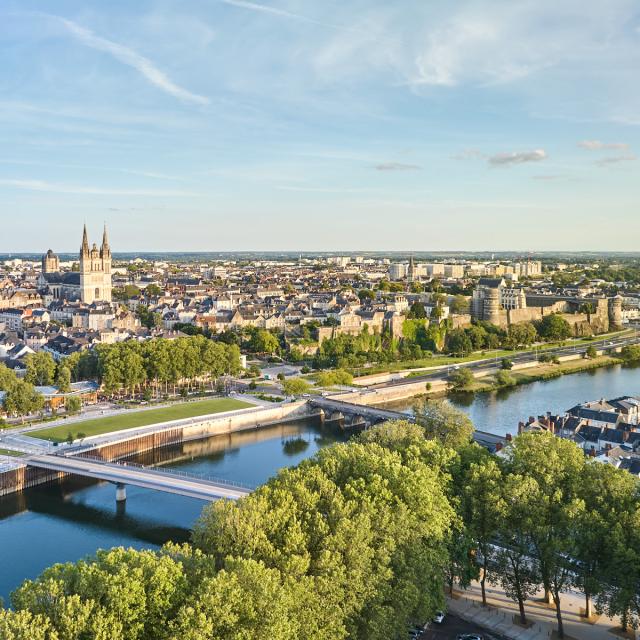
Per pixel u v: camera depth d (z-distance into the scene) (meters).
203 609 102.19
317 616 116.44
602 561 143.38
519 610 156.62
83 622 96.12
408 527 138.88
